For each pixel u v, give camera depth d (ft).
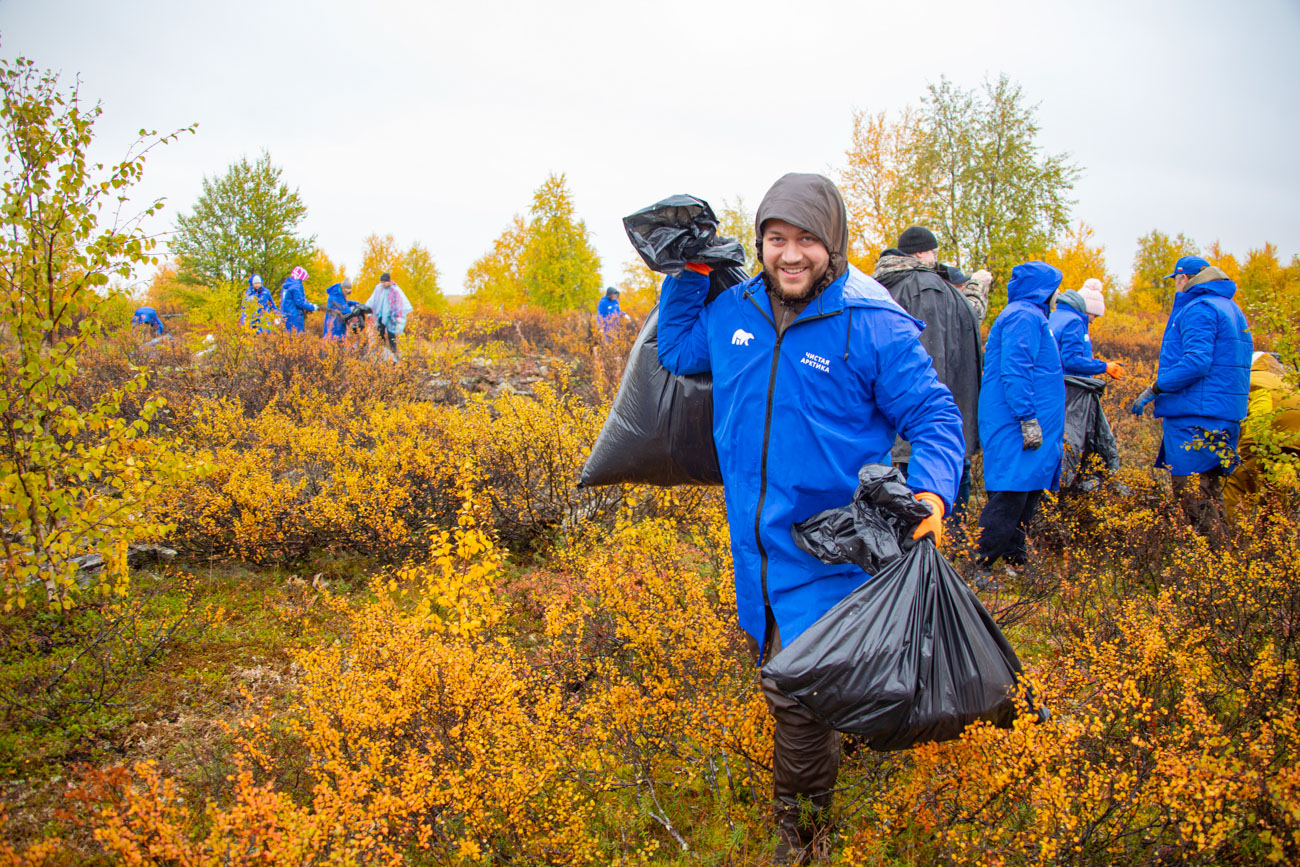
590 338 39.63
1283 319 15.29
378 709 7.65
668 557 12.03
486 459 14.73
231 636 11.05
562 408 16.01
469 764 7.64
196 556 13.37
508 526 14.87
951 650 6.75
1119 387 28.96
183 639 10.75
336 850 5.88
